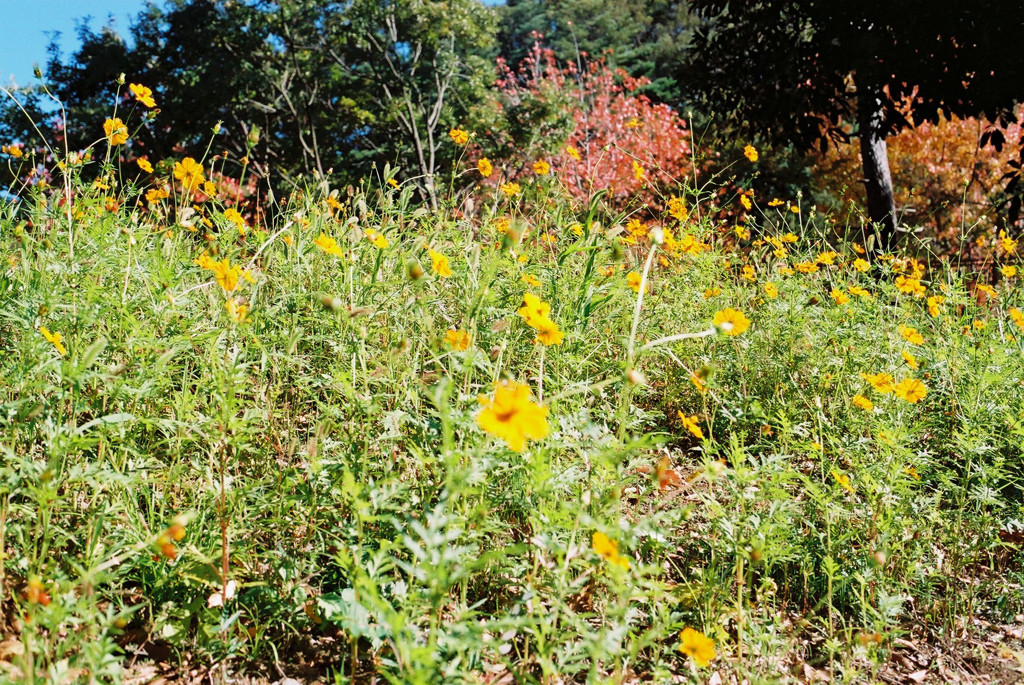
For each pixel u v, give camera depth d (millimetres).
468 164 12750
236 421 1912
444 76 20359
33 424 2072
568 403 2596
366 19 19062
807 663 2354
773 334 4164
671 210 4562
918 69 8742
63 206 2953
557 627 2123
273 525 2219
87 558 1912
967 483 3061
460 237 3473
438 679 1688
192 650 1978
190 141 20359
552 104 18656
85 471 1857
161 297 2322
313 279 3178
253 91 19891
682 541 2590
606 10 47344
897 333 4211
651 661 2119
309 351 3006
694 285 4570
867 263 4555
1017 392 3395
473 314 2408
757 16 10266
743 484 2141
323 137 21812
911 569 2662
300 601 2080
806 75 9938
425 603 1875
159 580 1964
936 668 2471
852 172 17391
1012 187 8992
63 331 2344
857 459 2795
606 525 1882
